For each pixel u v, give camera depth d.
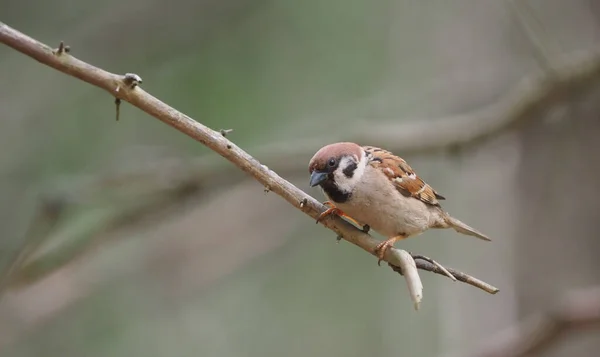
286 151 10.95
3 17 11.83
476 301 10.27
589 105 10.31
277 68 12.47
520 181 10.44
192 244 13.24
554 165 10.25
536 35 10.25
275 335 13.29
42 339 11.90
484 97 12.80
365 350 13.21
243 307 13.57
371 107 12.58
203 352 12.89
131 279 12.90
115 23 12.37
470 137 10.82
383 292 13.66
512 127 10.58
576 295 9.18
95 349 12.16
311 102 12.40
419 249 12.70
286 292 13.77
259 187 12.35
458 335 10.27
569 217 9.93
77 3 12.22
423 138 11.00
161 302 12.91
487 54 12.58
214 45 12.44
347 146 6.80
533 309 9.82
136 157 11.45
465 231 7.61
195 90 12.07
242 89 12.20
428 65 13.09
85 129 11.90
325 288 13.78
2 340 11.41
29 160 11.59
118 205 10.64
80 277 12.13
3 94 11.86
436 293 12.83
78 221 10.46
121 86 5.03
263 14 12.70
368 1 13.00
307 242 14.06
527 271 9.99
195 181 10.80
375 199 6.74
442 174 13.30
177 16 12.49
